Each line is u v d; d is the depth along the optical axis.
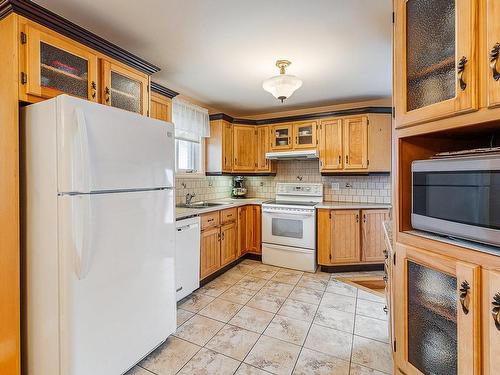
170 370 1.64
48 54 1.46
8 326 1.42
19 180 1.40
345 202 3.77
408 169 1.17
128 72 1.93
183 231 2.53
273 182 4.32
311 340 1.94
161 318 1.81
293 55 2.31
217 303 2.52
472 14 0.79
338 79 2.86
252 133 4.12
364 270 3.42
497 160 0.79
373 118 3.44
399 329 1.16
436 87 0.96
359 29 1.91
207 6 1.64
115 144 1.47
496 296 0.76
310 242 3.37
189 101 3.52
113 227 1.47
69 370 1.27
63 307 1.28
